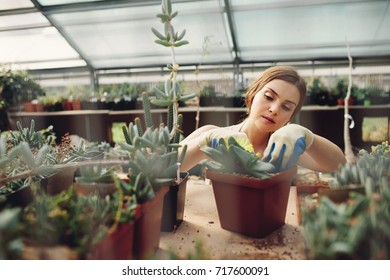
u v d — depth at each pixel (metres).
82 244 0.35
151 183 0.49
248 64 2.56
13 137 0.73
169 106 0.65
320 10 2.06
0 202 0.47
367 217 0.33
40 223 0.36
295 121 1.12
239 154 0.50
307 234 0.36
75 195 0.42
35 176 0.59
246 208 0.52
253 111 0.66
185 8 2.06
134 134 0.54
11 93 1.54
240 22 2.28
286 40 2.46
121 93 2.55
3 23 2.42
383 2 1.87
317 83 1.85
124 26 2.45
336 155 0.62
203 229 0.57
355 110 1.08
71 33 2.62
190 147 0.62
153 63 3.06
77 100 2.50
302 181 0.69
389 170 0.53
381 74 2.06
